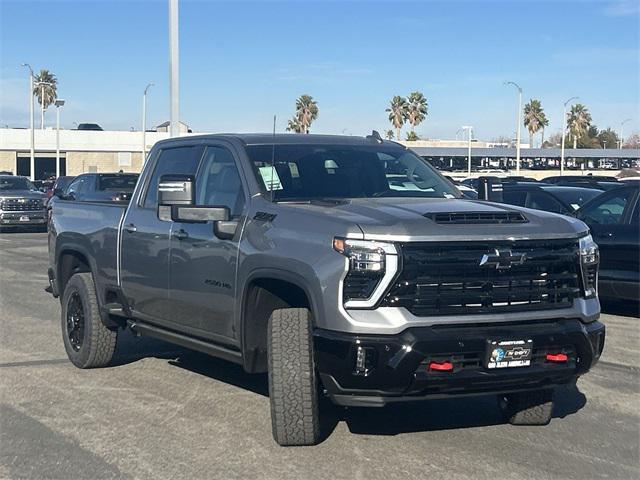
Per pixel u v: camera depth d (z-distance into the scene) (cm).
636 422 654
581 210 1168
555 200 1416
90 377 780
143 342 941
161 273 696
